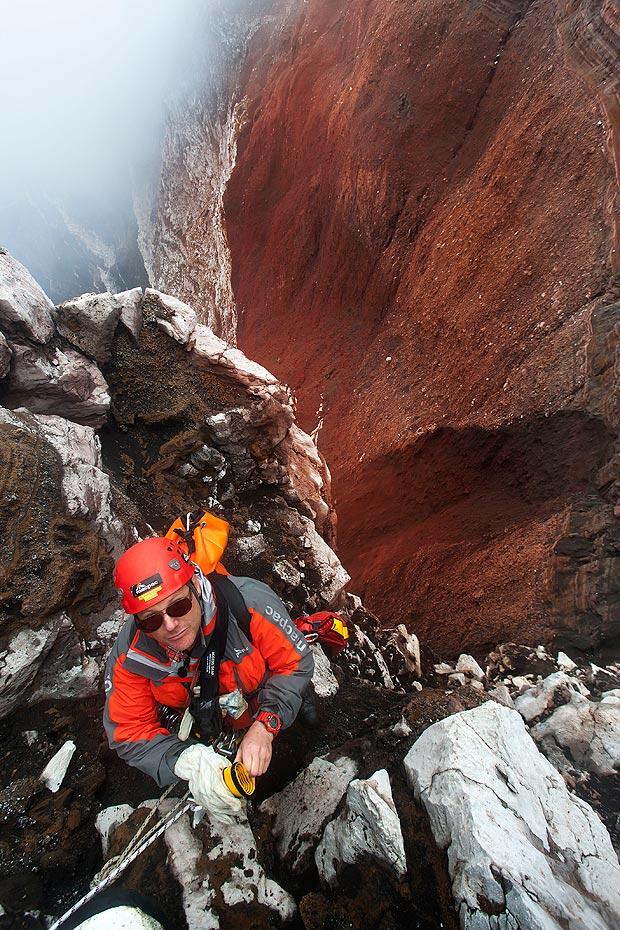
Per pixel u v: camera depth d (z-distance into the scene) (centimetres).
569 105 1484
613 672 641
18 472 407
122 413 595
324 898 295
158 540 241
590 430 1073
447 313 1650
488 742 322
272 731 252
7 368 481
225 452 601
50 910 294
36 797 336
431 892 287
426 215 1927
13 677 348
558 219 1405
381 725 398
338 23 2773
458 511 1265
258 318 2753
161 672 246
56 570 382
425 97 1988
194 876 303
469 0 1952
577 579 851
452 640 943
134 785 357
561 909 258
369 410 1825
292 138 2792
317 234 2475
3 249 545
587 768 416
